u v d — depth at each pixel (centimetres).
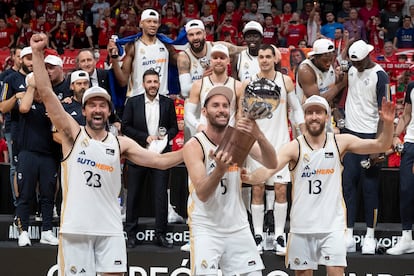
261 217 757
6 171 894
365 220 856
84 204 579
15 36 1545
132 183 779
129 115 782
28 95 749
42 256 769
